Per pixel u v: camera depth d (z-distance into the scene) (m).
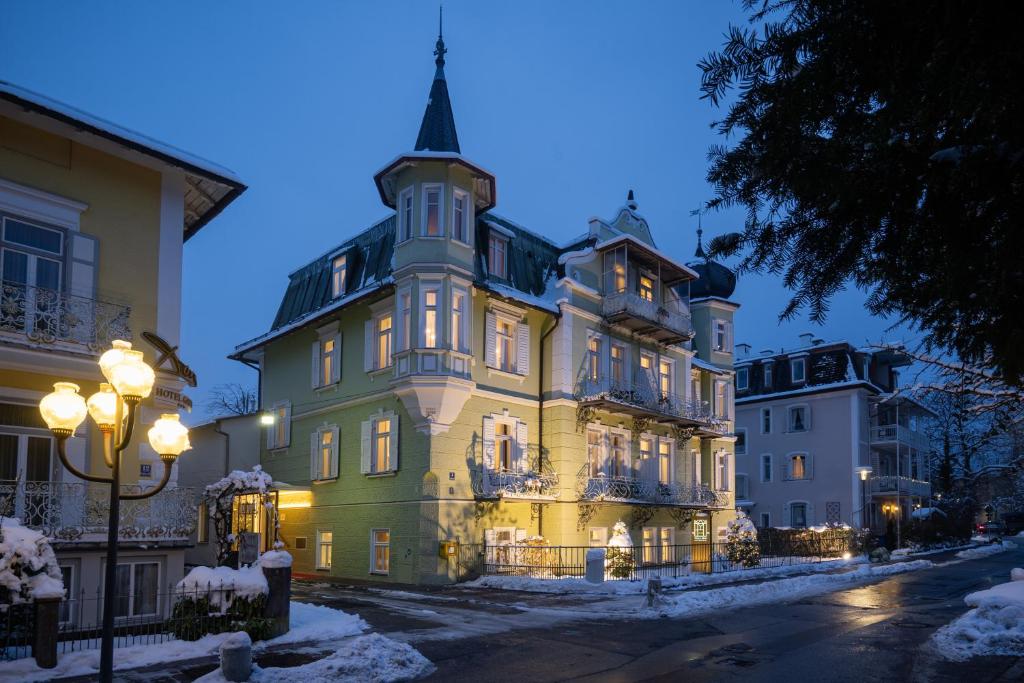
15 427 13.91
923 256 3.55
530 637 13.61
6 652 10.74
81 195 15.13
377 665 10.50
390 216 28.55
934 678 10.33
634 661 11.66
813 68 3.06
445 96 25.70
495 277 26.44
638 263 30.67
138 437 15.08
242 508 23.59
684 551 31.08
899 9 2.82
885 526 47.41
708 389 35.94
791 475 47.31
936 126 3.09
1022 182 3.17
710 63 3.16
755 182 3.46
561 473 26.25
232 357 33.91
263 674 9.94
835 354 47.25
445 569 23.02
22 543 10.69
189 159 16.30
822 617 16.38
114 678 10.14
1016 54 2.63
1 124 14.26
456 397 23.58
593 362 28.50
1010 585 15.21
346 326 28.08
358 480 26.31
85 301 14.52
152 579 14.27
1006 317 3.42
